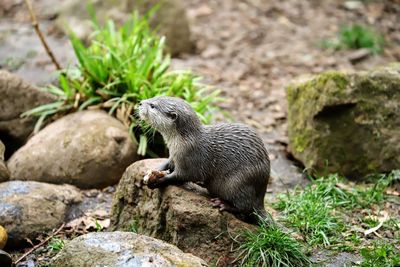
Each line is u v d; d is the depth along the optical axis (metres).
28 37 17.02
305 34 20.30
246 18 21.36
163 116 7.91
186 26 17.91
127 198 8.95
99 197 10.50
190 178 8.08
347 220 9.59
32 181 10.24
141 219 8.73
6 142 11.68
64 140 10.85
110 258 7.23
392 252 8.54
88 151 10.70
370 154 11.17
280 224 9.08
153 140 11.29
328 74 11.23
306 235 8.96
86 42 16.80
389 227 9.37
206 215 8.01
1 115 11.48
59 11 18.47
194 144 7.95
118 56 12.05
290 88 12.15
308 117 11.48
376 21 21.88
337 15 22.22
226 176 8.05
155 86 11.69
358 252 8.62
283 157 12.25
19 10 20.02
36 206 9.38
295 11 22.34
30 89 11.72
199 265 7.29
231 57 18.06
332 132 11.23
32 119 11.76
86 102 11.71
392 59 18.45
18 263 8.60
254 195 8.20
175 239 8.12
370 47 18.86
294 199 9.95
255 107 14.81
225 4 22.47
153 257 7.23
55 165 10.66
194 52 18.27
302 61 17.92
